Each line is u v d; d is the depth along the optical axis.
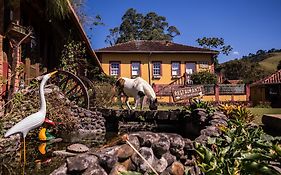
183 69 29.53
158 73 29.44
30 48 11.12
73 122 8.34
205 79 26.05
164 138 3.25
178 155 3.36
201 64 29.75
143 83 12.26
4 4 8.20
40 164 4.38
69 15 9.54
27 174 3.95
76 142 6.63
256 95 26.02
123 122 10.95
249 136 3.39
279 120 7.05
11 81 7.12
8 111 6.36
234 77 47.66
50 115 7.33
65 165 2.57
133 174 2.41
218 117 6.20
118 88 12.84
